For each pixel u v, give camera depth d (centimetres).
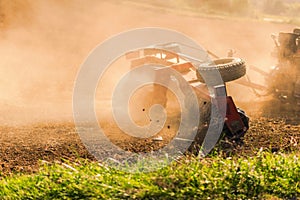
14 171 3056
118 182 2480
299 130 3806
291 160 2783
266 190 2505
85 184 2480
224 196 2419
